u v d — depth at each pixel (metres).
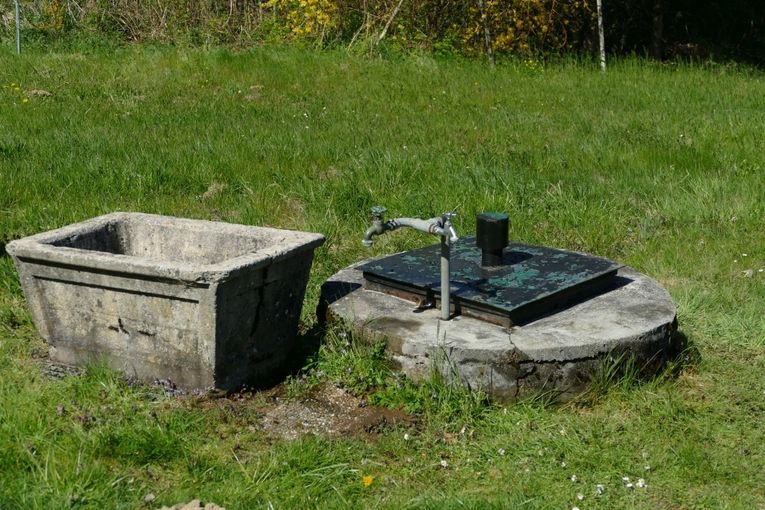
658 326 4.98
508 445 4.45
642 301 5.31
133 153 9.46
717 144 10.23
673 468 4.30
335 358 5.06
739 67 18.08
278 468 4.20
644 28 20.58
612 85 14.24
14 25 17.42
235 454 4.32
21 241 5.08
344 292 5.49
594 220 7.79
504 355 4.69
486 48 16.55
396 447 4.43
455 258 5.68
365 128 10.84
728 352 5.53
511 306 4.89
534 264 5.55
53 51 16.34
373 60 15.25
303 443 4.40
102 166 8.91
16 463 4.15
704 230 7.64
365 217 7.80
